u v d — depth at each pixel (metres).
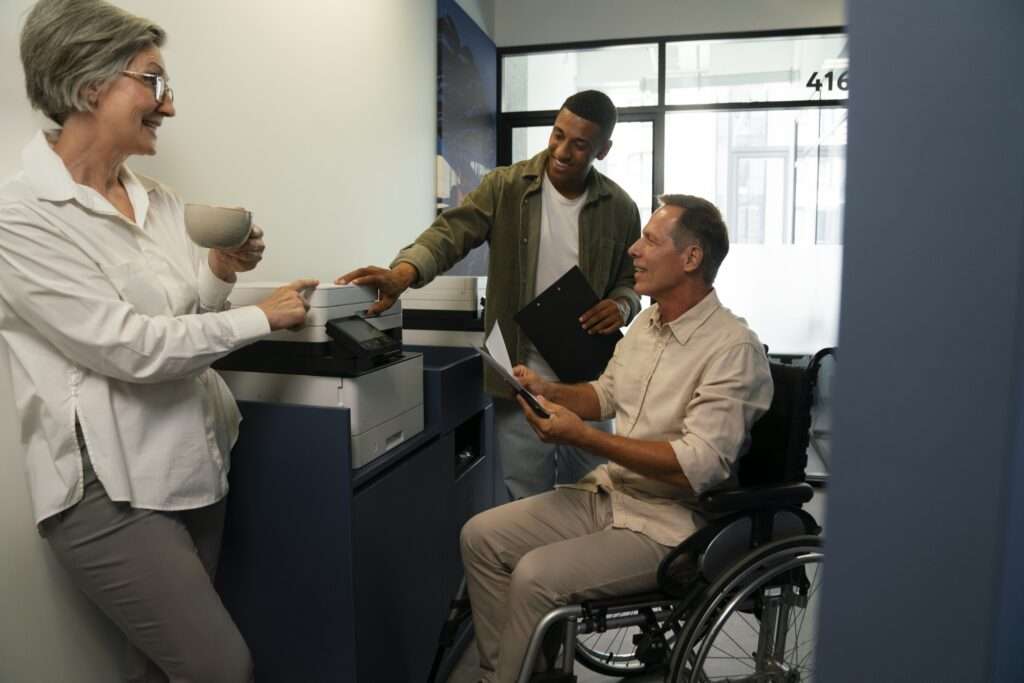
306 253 2.34
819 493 2.88
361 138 2.72
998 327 0.42
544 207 2.10
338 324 1.48
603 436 1.46
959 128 0.41
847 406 0.43
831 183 3.52
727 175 4.43
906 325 0.43
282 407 1.42
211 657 1.20
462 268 3.91
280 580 1.46
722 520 1.40
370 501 1.49
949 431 0.43
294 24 2.23
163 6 1.65
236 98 1.94
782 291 3.69
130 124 1.16
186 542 1.25
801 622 1.41
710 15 4.33
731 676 1.47
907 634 0.44
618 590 1.43
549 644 1.49
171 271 1.28
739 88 4.38
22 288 1.06
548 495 1.67
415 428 1.77
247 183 2.01
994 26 0.41
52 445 1.14
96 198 1.15
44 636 1.36
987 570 0.43
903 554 0.44
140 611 1.20
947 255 0.42
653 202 4.52
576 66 4.56
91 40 1.09
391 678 1.62
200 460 1.26
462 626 2.08
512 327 2.13
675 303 1.58
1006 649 0.43
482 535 1.60
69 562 1.19
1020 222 0.41
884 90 0.42
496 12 4.59
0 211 1.04
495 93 4.56
